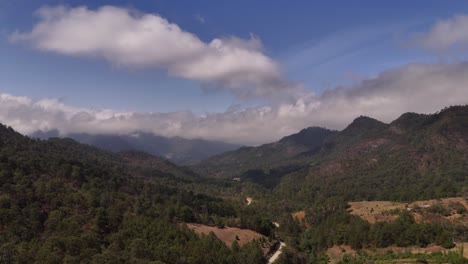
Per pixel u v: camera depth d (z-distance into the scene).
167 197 192.12
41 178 143.62
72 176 160.75
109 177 188.75
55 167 162.00
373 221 174.88
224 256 120.94
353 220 175.12
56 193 131.75
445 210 172.88
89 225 117.06
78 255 97.94
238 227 174.50
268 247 163.12
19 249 96.50
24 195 122.25
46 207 122.06
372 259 141.88
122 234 114.75
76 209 125.12
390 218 174.50
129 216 129.62
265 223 177.25
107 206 136.50
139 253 106.25
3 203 113.38
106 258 95.88
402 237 151.38
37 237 106.31
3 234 102.94
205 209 196.25
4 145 174.62
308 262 151.25
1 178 128.50
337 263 144.75
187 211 166.50
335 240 167.75
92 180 166.12
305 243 175.62
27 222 110.00
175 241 118.94
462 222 160.38
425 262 131.75
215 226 168.50
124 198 154.12
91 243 104.69
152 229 122.31
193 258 111.44
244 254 130.38
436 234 148.38
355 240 159.25
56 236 104.38
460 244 145.00
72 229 110.31
